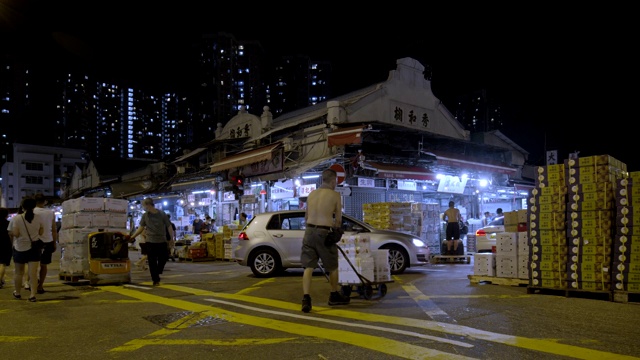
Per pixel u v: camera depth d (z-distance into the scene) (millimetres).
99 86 190750
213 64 143000
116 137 194625
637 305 6559
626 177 7402
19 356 4633
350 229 11430
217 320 6016
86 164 48531
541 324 5418
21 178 84500
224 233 18719
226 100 142500
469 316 5895
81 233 10625
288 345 4656
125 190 34188
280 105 165750
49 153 87812
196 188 25531
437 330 5145
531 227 7867
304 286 6469
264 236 11477
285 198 20438
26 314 6891
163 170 32688
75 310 7113
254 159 19203
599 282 7078
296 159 19859
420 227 16047
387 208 15320
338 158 17406
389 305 6777
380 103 19938
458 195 23625
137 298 8164
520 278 8547
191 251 18703
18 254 8258
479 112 171250
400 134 19438
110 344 4984
